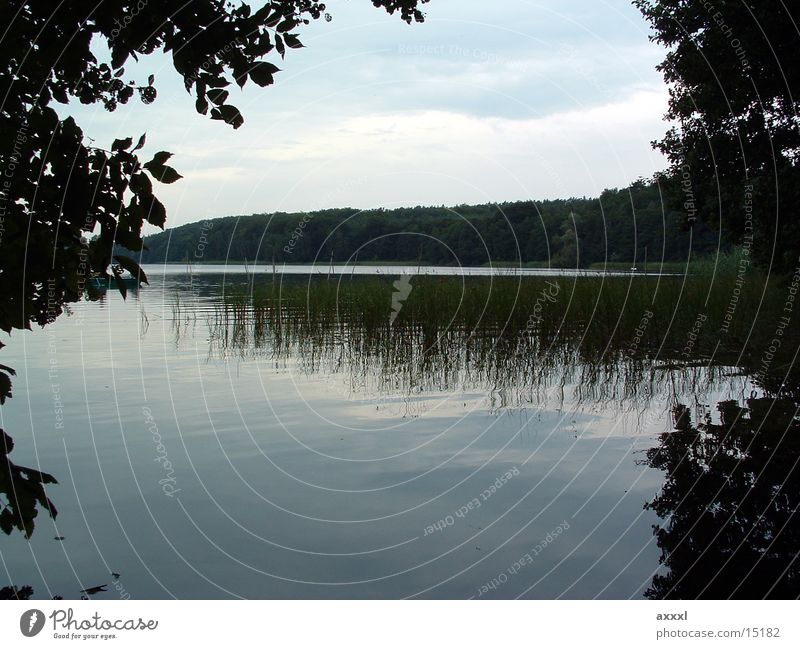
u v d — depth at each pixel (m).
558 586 3.81
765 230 12.15
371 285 13.48
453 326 10.90
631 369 9.11
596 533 4.45
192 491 5.11
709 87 12.21
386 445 6.23
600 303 11.27
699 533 4.40
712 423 6.83
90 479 5.33
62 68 3.50
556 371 9.32
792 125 11.95
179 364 10.16
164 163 3.45
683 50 12.49
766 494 5.02
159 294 21.89
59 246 3.30
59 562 4.00
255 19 3.95
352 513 4.74
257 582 3.79
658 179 13.83
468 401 7.93
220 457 5.89
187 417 7.16
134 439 6.37
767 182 11.77
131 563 4.01
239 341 12.14
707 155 12.70
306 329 12.24
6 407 7.54
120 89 4.11
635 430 6.68
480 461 5.82
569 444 6.24
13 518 3.51
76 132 3.33
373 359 10.16
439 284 12.81
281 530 4.47
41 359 10.48
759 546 4.25
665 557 4.11
